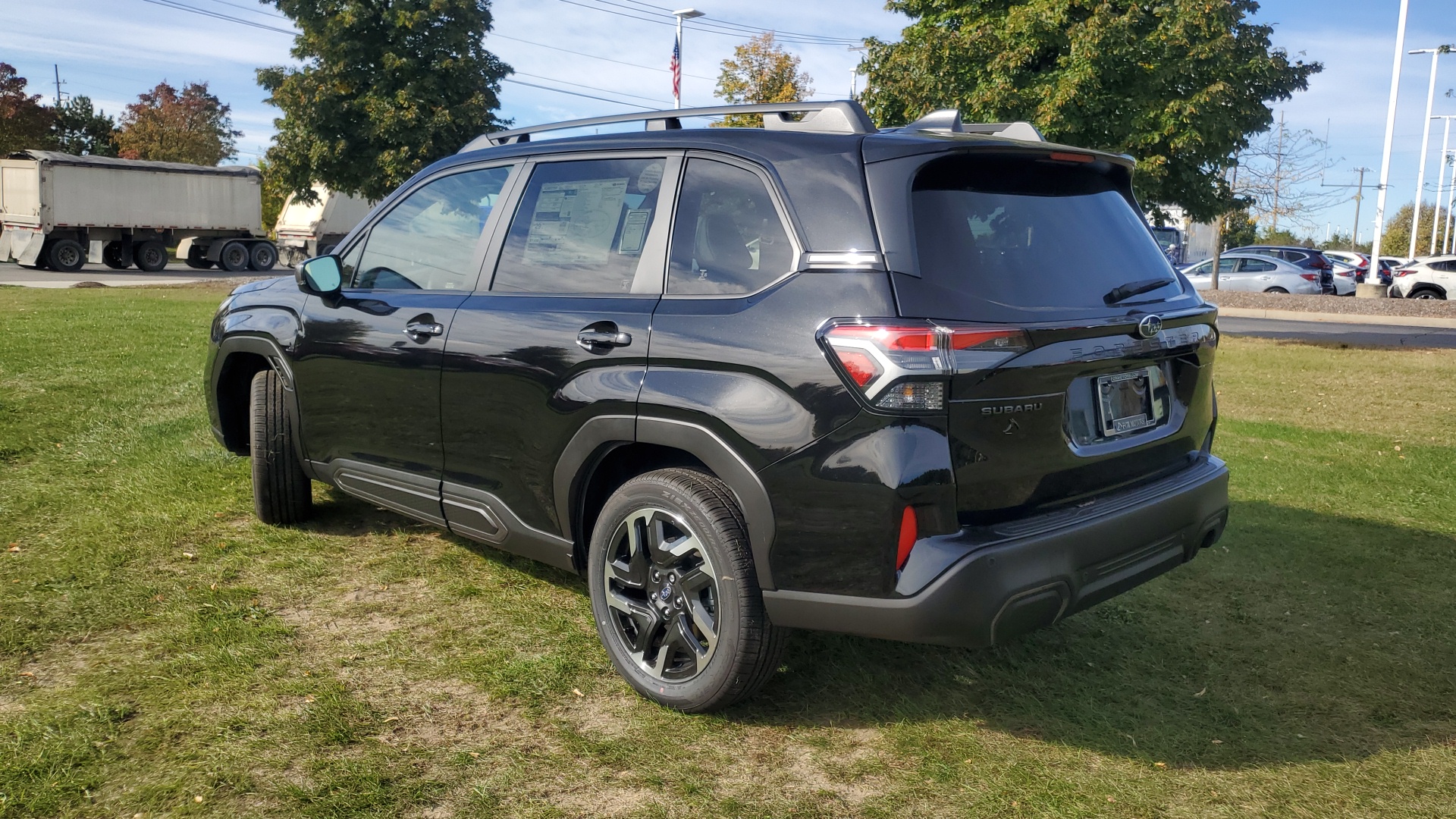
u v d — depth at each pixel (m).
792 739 2.84
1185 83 13.61
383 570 4.05
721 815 2.46
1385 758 2.79
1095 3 13.50
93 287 21.30
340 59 26.31
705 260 2.92
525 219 3.47
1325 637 3.62
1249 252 25.14
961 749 2.81
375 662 3.22
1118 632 3.65
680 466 3.05
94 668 3.09
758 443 2.61
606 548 3.06
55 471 5.24
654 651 3.01
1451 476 5.92
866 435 2.46
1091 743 2.86
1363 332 16.91
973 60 14.26
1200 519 3.07
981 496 2.54
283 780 2.52
